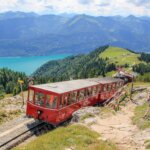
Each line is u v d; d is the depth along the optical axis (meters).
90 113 34.78
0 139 29.33
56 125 34.69
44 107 34.59
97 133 26.45
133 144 23.45
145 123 29.22
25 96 60.44
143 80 104.56
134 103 47.28
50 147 21.72
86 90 41.38
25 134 32.12
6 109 43.66
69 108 36.50
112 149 21.28
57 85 37.28
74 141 22.81
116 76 68.06
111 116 35.22
